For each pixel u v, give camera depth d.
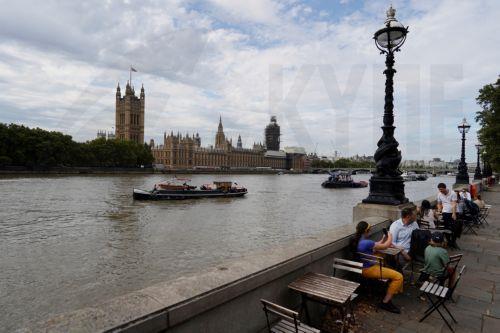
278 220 47.69
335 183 116.12
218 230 39.47
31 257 26.94
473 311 7.70
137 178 135.75
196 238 34.81
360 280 8.50
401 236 9.69
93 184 95.88
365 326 6.91
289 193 93.94
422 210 13.88
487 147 47.59
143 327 3.74
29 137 123.44
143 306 3.99
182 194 71.06
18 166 122.94
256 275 5.31
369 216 11.85
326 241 7.63
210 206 61.59
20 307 18.39
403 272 9.92
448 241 13.67
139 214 49.59
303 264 6.48
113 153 153.00
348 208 61.84
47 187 82.44
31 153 125.94
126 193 74.69
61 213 47.88
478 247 13.66
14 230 36.62
